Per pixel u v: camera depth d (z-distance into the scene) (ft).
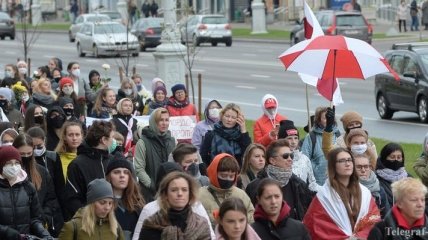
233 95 115.24
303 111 100.07
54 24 304.09
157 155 44.75
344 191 36.06
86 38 174.29
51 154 41.86
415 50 95.86
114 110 59.72
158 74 89.81
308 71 46.01
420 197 31.86
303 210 38.58
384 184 40.65
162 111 44.80
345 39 45.98
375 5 239.91
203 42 196.34
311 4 238.27
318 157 45.91
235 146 47.55
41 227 37.19
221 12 280.31
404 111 98.27
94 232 33.14
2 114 56.29
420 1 226.38
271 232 32.50
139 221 33.50
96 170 39.81
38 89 65.41
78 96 71.41
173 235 31.12
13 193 36.88
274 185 32.45
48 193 40.11
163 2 89.66
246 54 175.73
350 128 47.09
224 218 29.94
